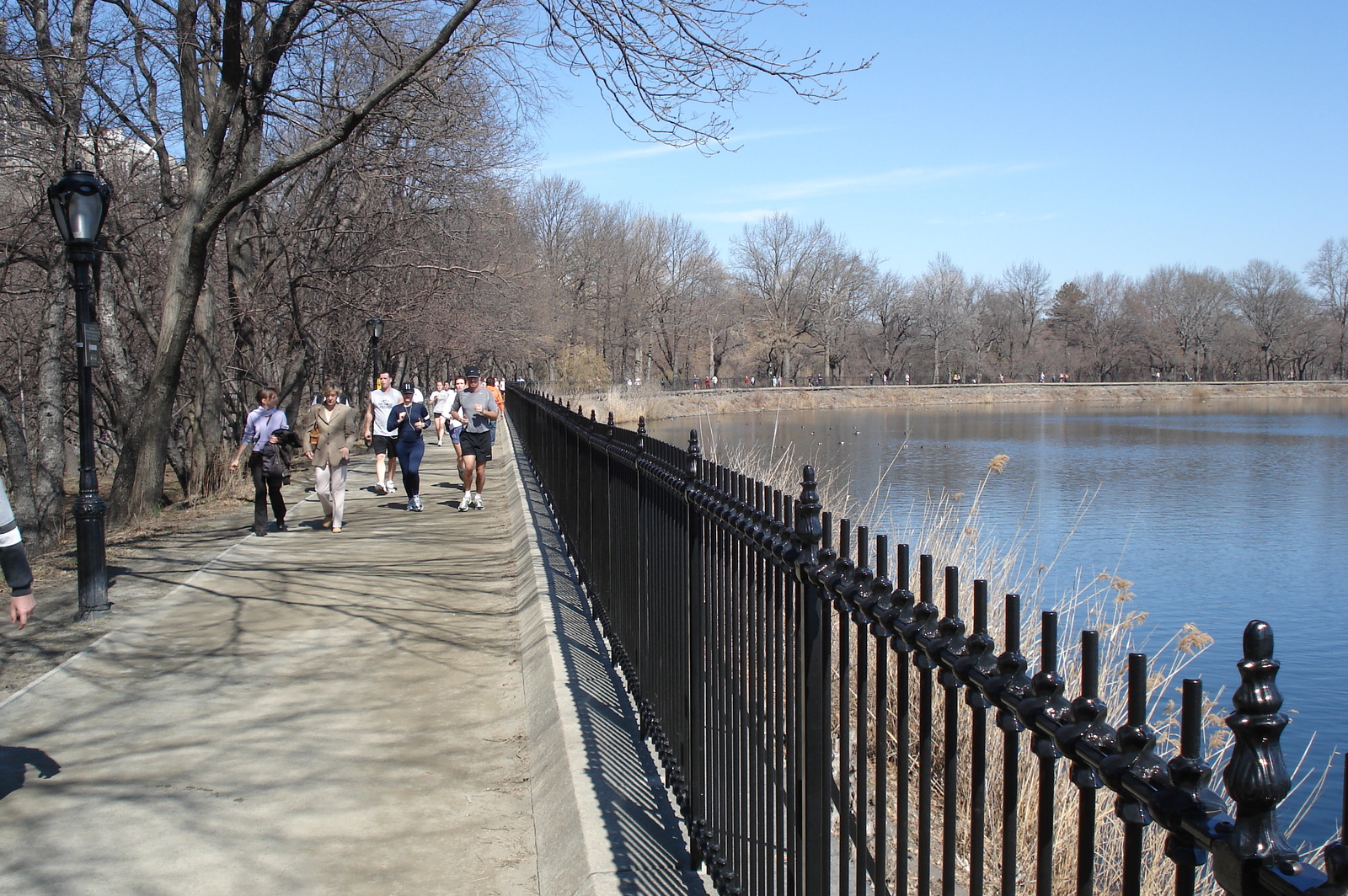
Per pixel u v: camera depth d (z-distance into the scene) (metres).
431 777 4.95
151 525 13.59
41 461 14.90
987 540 9.48
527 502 13.29
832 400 84.38
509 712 5.88
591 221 85.25
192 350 21.41
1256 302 118.44
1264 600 15.73
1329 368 119.00
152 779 4.93
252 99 14.95
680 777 4.38
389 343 28.95
